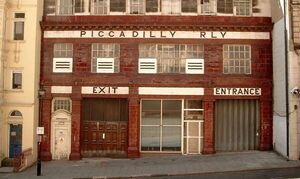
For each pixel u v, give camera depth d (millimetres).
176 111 33406
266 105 33000
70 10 33594
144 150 33250
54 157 33094
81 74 33219
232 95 32969
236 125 33375
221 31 33219
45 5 33781
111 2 33406
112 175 27172
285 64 30453
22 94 32125
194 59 33125
